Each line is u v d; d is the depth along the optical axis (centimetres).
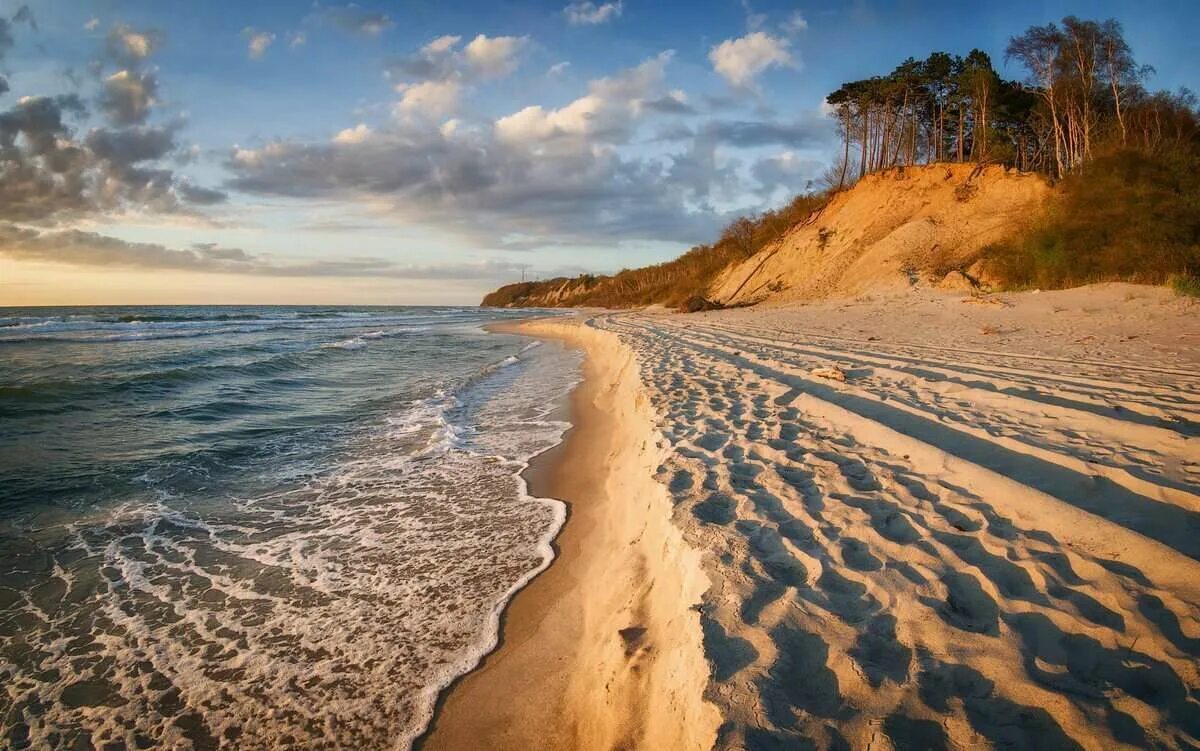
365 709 309
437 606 403
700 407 671
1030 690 209
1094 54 2238
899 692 213
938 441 484
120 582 443
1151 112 2019
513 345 2472
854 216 2753
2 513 562
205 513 574
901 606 263
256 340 2405
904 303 1862
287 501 605
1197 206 1375
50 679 337
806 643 243
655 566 357
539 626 372
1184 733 183
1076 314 1251
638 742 236
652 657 271
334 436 865
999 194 2259
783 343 1238
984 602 262
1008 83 2864
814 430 551
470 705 307
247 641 369
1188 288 1213
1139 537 287
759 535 339
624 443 702
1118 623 237
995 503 356
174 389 1198
